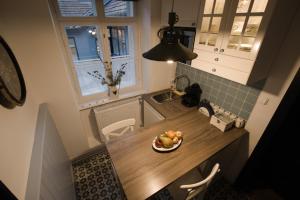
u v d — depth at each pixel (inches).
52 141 63.4
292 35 50.4
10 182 32.1
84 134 92.1
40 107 71.1
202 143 64.2
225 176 88.0
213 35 59.6
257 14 45.1
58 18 75.6
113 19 87.6
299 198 73.9
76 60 89.4
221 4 54.1
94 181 85.7
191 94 89.7
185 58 43.6
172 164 55.8
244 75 52.5
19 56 62.3
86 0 78.7
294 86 51.9
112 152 60.2
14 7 56.3
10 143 37.4
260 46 46.6
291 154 72.9
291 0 44.6
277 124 59.7
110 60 96.0
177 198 60.2
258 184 84.4
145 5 85.7
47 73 69.7
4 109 39.9
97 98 102.0
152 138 66.7
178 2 71.6
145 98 99.2
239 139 73.9
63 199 55.3
